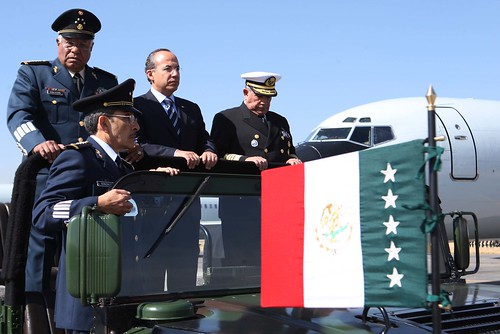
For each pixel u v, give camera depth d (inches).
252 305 124.1
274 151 205.5
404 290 90.4
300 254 104.9
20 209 131.0
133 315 116.6
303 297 103.3
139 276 125.0
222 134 203.5
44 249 158.4
